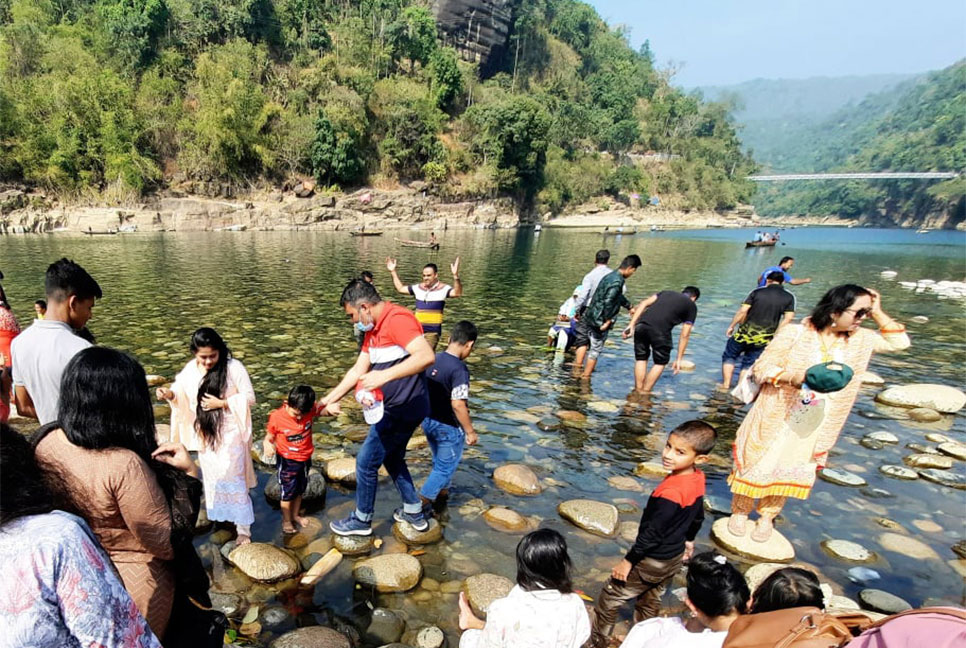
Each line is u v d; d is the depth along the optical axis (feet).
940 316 49.62
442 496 15.66
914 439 21.50
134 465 6.02
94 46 158.61
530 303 49.32
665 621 7.26
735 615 7.64
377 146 199.93
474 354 31.60
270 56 197.47
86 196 139.54
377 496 15.61
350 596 11.33
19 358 9.95
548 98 307.99
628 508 15.53
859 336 12.75
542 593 7.78
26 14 158.10
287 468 12.89
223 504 12.56
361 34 225.15
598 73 401.49
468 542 13.52
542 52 368.68
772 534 14.08
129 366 6.08
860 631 5.15
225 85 162.61
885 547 14.12
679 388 26.84
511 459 18.47
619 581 10.58
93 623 4.42
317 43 207.31
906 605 11.60
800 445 13.01
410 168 206.18
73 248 89.51
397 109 199.31
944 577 12.96
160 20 168.25
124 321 35.99
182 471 6.84
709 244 151.43
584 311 28.73
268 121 172.55
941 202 390.01
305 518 14.21
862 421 23.35
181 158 156.46
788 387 13.05
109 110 143.23
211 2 184.24
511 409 23.07
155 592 6.49
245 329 34.73
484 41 307.99
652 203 319.47
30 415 10.67
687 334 28.53
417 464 17.70
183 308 41.11
